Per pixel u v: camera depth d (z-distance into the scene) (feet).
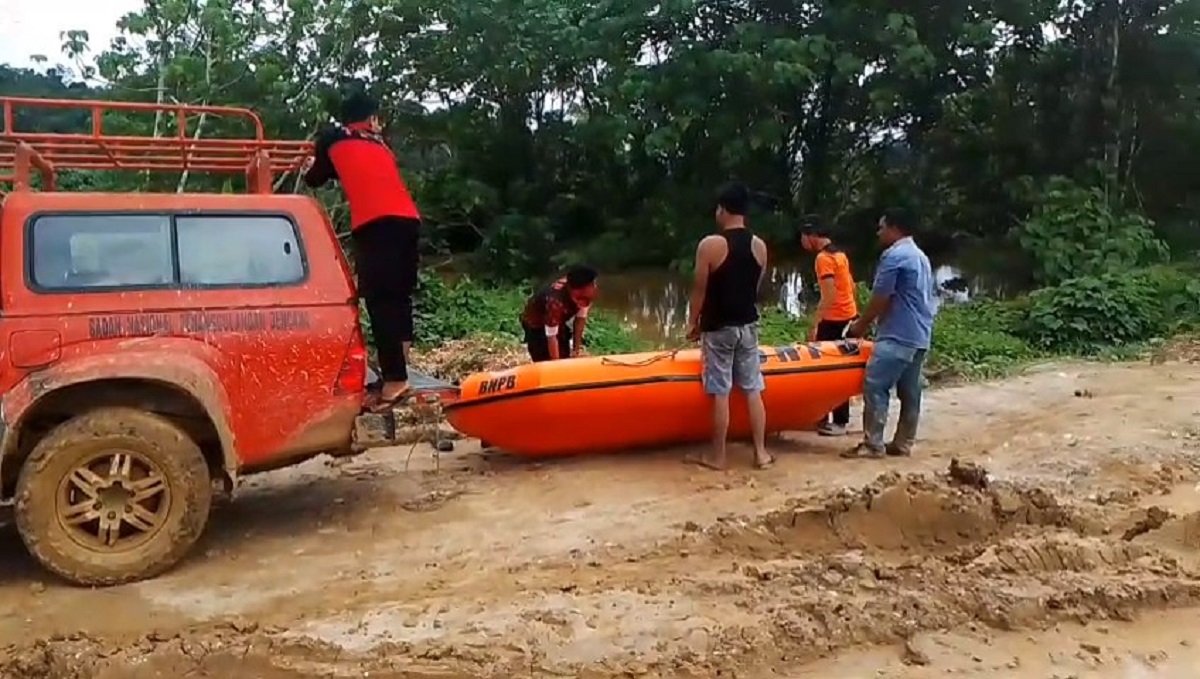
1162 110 76.69
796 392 26.94
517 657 15.10
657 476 24.97
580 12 80.18
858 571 17.89
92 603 17.62
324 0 57.47
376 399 21.93
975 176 79.10
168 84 51.08
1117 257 61.16
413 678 14.62
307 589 18.13
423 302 47.65
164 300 19.35
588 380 25.36
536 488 24.07
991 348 43.88
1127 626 16.25
